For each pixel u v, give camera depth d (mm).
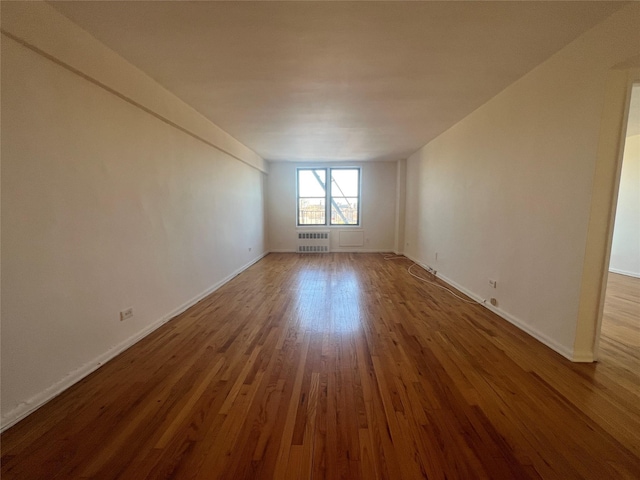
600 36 1845
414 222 6391
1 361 1455
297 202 7770
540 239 2414
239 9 1715
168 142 2965
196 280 3590
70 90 1838
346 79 2660
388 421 1517
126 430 1454
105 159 2129
